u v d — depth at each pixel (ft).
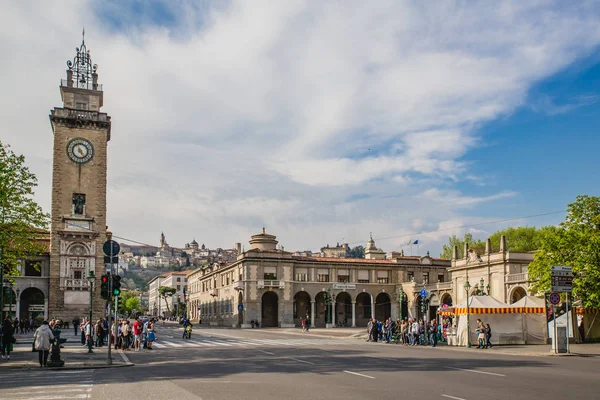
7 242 128.88
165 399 50.16
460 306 145.07
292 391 55.01
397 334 158.81
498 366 82.38
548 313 135.33
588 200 153.17
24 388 58.75
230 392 54.54
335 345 142.82
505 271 220.02
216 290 369.09
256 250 304.71
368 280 326.65
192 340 168.55
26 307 261.03
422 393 53.47
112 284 91.71
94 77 269.85
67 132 257.96
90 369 82.38
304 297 323.57
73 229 252.21
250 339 174.50
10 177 126.52
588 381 63.31
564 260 152.46
